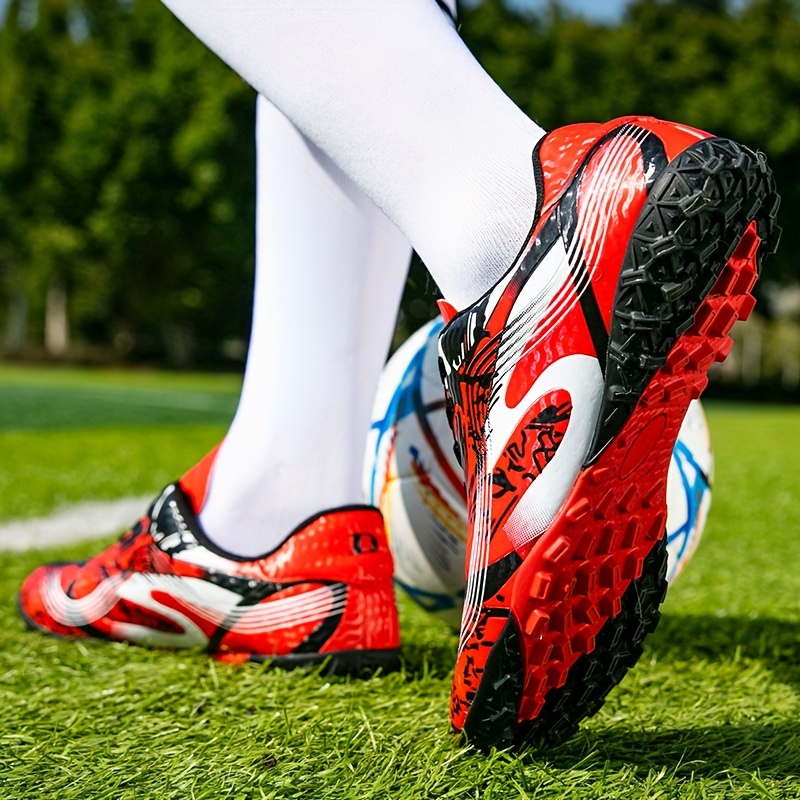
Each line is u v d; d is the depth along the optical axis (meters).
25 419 7.30
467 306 0.94
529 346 0.87
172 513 1.36
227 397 12.57
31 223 20.91
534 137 0.94
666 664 1.40
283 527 1.32
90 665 1.35
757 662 1.40
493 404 0.90
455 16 1.16
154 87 17.91
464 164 0.94
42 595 1.49
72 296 25.03
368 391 1.34
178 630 1.37
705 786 0.88
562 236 0.85
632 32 20.23
